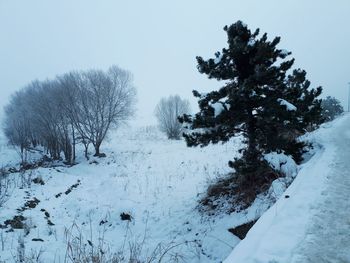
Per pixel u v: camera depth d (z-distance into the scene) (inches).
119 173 873.5
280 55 452.4
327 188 253.3
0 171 679.1
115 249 375.9
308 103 512.1
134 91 1507.1
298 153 429.7
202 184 623.5
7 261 280.5
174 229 446.0
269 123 429.4
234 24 454.6
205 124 440.5
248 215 358.6
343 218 199.2
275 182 365.1
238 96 408.8
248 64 449.7
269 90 433.4
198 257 339.3
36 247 322.3
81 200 558.9
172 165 872.3
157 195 609.3
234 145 1026.7
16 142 1707.7
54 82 1519.4
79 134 1416.1
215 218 429.7
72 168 1012.5
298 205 226.2
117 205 545.0
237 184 478.0
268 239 181.0
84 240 381.1
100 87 1384.1
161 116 1817.2
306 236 179.8
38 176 653.9
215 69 455.2
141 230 464.1
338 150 398.6
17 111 1777.8
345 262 152.6
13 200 466.3
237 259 165.6
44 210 457.7
